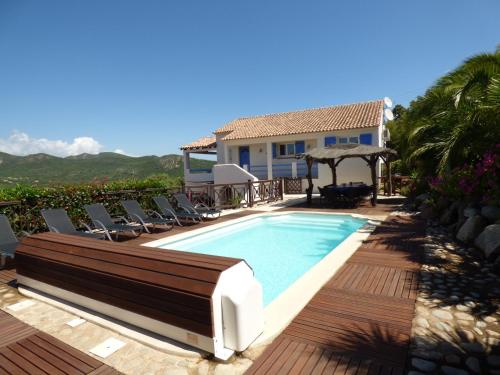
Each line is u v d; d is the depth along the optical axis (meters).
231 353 2.64
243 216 10.98
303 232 9.75
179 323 2.83
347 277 4.45
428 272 4.54
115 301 3.33
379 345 2.73
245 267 2.98
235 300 2.63
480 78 7.86
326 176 18.62
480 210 6.32
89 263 3.59
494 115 7.01
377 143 17.69
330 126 18.81
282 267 6.55
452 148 8.37
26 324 3.38
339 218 10.62
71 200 8.35
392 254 5.51
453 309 3.36
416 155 10.77
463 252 5.43
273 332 2.97
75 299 3.78
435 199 9.02
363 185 13.70
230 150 23.80
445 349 2.64
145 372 2.51
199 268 2.84
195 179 24.58
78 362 2.67
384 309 3.42
